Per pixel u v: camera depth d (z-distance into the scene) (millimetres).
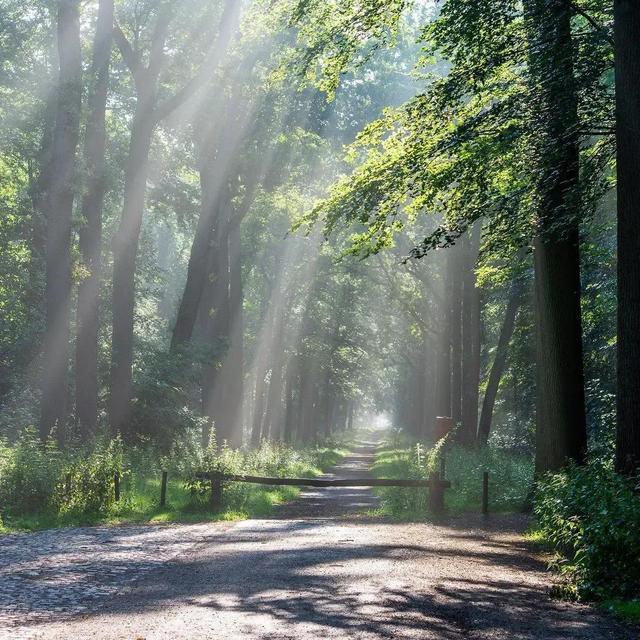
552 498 13445
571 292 18094
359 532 16750
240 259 46906
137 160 34844
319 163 44406
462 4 16406
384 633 7941
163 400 35656
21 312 40781
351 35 18562
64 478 21078
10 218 40281
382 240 19312
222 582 10836
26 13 37688
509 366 46312
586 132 16125
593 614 9219
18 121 38625
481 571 11844
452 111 18391
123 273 34688
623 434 13469
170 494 23875
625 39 13789
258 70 36250
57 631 8211
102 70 32625
